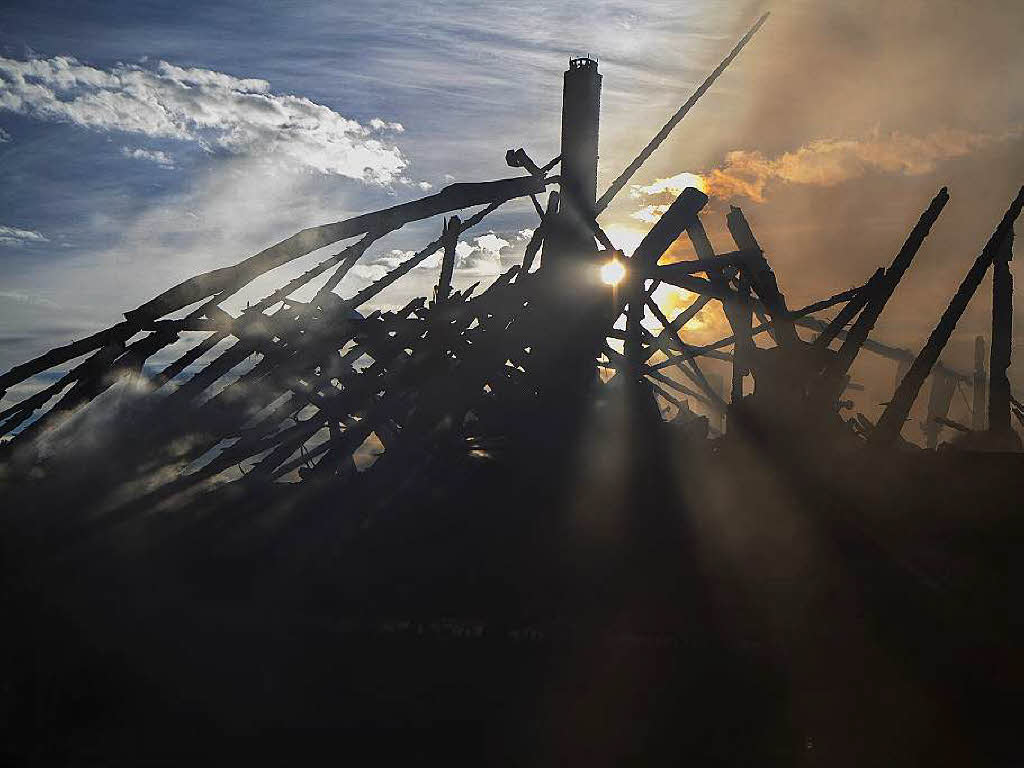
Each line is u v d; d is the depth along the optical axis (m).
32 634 11.06
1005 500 15.10
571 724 9.84
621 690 10.50
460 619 12.21
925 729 9.99
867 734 9.82
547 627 11.99
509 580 13.55
